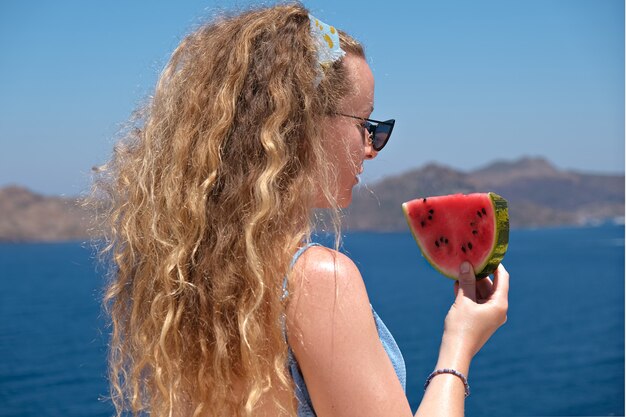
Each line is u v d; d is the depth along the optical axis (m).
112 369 1.84
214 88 1.69
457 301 1.71
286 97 1.63
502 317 1.70
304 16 1.76
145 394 1.73
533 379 21.48
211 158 1.61
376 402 1.44
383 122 1.86
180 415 1.68
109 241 1.87
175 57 1.87
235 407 1.55
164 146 1.73
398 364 1.62
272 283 1.52
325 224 1.67
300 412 1.52
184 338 1.59
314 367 1.47
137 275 1.70
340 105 1.73
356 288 1.50
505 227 1.79
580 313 39.34
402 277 64.81
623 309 40.59
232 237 1.57
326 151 1.71
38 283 61.50
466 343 1.62
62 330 30.55
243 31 1.71
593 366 23.45
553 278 66.38
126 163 1.87
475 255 1.81
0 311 39.34
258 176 1.59
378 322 1.63
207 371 1.56
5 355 24.12
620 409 17.05
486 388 20.33
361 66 1.79
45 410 15.74
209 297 1.57
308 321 1.48
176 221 1.62
